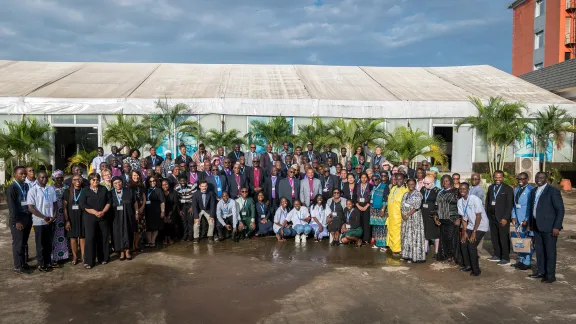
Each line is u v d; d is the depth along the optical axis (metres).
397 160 14.70
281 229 9.59
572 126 16.30
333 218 9.23
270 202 10.47
